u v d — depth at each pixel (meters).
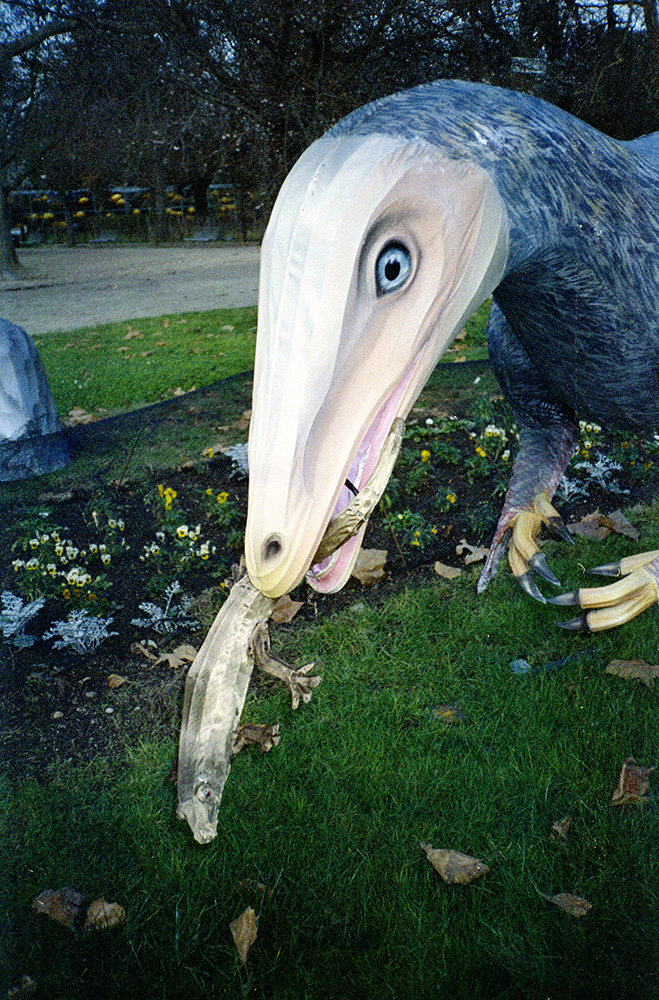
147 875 1.94
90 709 2.55
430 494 3.76
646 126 3.26
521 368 2.47
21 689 2.64
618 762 2.19
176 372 5.07
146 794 2.16
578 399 2.12
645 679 2.46
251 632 1.36
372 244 1.29
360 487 1.38
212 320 6.41
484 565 2.97
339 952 1.74
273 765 2.24
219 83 3.84
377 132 1.37
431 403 4.52
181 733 1.31
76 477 3.83
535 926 1.77
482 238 1.45
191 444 4.06
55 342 5.88
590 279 1.71
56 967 1.72
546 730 2.32
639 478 3.78
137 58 3.88
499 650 2.72
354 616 2.94
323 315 1.25
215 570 3.26
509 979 1.66
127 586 3.19
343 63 3.68
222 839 2.02
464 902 1.84
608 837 1.98
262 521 1.27
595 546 3.23
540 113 1.63
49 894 1.87
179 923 1.80
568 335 1.88
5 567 3.28
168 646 2.83
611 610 2.46
